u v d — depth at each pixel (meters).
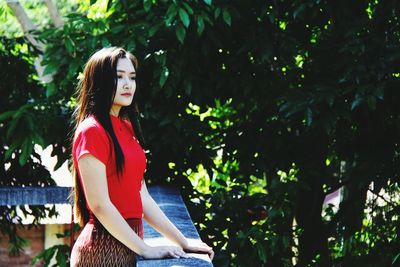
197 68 7.23
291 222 7.63
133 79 3.94
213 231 7.63
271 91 7.45
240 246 7.23
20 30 15.15
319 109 6.72
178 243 4.29
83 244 3.92
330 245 8.42
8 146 7.53
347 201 8.20
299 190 7.73
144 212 4.31
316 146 7.82
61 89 7.43
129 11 7.41
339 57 7.29
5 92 8.09
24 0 12.56
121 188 3.85
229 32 7.18
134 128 4.10
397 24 6.99
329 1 7.18
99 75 3.84
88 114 3.85
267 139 7.75
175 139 7.24
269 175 8.17
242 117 8.00
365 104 6.98
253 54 7.26
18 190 6.19
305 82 7.57
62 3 15.45
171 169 7.65
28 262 12.57
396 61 6.67
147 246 3.84
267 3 7.20
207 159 7.69
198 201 8.23
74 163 3.84
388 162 7.40
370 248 7.72
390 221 7.80
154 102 7.39
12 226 8.85
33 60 8.50
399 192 8.02
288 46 7.20
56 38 7.43
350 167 8.26
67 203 6.30
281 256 7.53
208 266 3.77
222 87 7.55
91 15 8.52
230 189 8.11
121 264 3.89
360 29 6.87
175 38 7.07
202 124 7.46
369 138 7.49
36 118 7.15
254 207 7.70
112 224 3.73
